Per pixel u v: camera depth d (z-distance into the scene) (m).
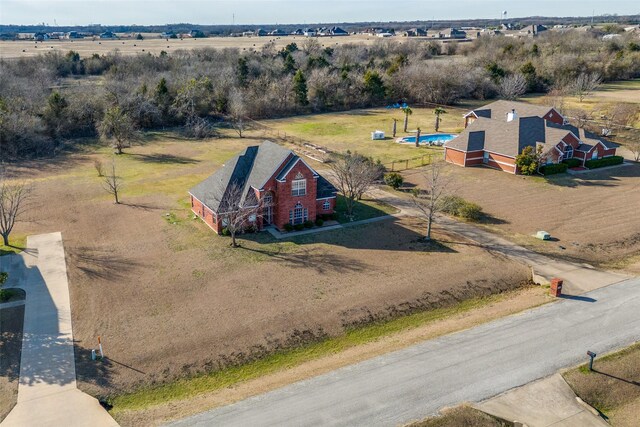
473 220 50.78
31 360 29.38
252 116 101.69
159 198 56.47
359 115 105.00
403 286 37.88
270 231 47.44
